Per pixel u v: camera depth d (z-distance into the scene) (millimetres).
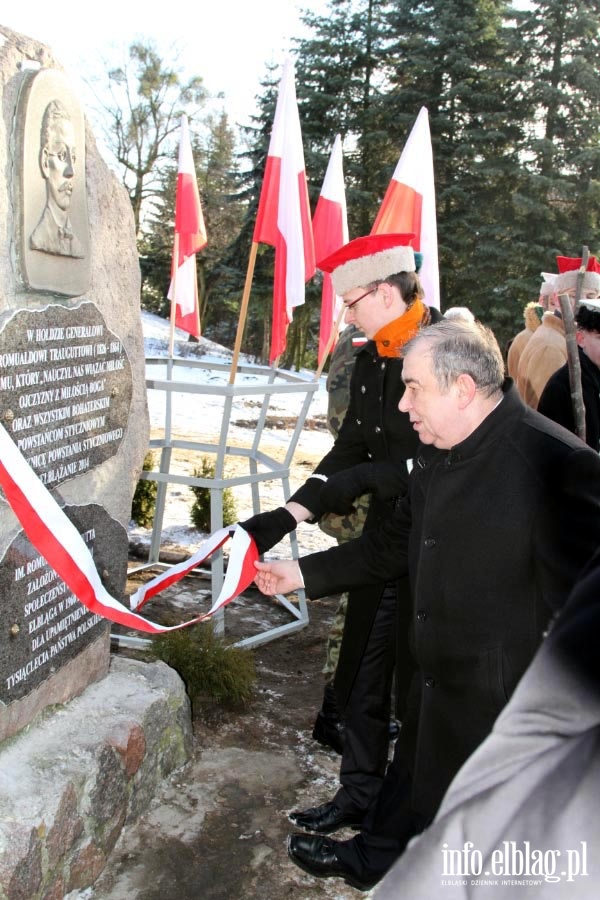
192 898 2412
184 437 9719
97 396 2777
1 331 2182
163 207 30062
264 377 16594
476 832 965
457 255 21625
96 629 2904
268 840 2688
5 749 2432
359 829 2766
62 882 2322
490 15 22375
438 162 22203
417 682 2271
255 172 23781
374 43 23250
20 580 2383
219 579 4016
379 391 2816
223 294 27422
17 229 2223
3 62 2148
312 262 4375
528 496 1793
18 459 2197
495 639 1862
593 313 2938
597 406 3086
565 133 22281
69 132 2375
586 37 22016
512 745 971
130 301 2990
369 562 2391
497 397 1894
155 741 2854
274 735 3365
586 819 935
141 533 5855
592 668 943
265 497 7230
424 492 2039
